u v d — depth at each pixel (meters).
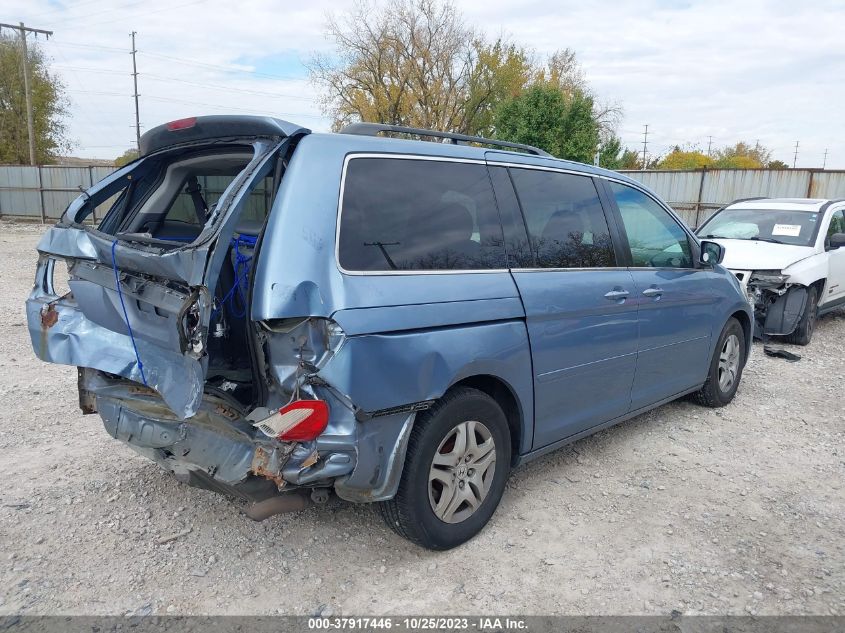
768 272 8.04
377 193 3.00
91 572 3.08
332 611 2.85
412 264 3.00
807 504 3.91
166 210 3.81
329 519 3.62
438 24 36.06
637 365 4.36
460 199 3.34
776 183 17.31
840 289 9.16
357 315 2.68
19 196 30.31
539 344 3.53
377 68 36.50
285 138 2.87
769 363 7.37
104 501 3.75
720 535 3.54
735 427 5.20
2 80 44.53
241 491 2.72
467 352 3.10
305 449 2.64
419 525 3.09
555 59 46.38
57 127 47.75
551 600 2.96
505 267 3.44
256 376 2.77
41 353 3.17
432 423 3.04
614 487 4.09
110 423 3.13
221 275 2.92
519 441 3.61
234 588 2.99
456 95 37.59
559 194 3.94
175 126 3.30
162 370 2.67
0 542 3.31
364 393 2.68
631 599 2.97
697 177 18.41
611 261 4.18
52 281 3.40
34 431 4.79
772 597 3.00
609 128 41.75
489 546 3.38
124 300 2.89
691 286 4.85
